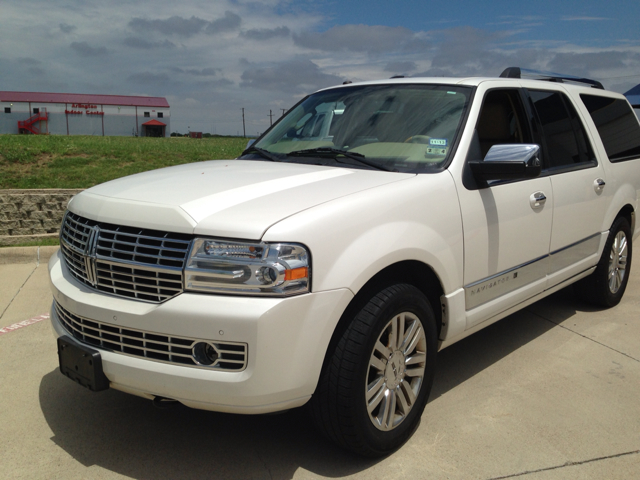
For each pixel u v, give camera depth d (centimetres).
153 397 244
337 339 247
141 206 251
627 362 390
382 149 324
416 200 278
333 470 264
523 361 390
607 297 488
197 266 228
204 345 230
